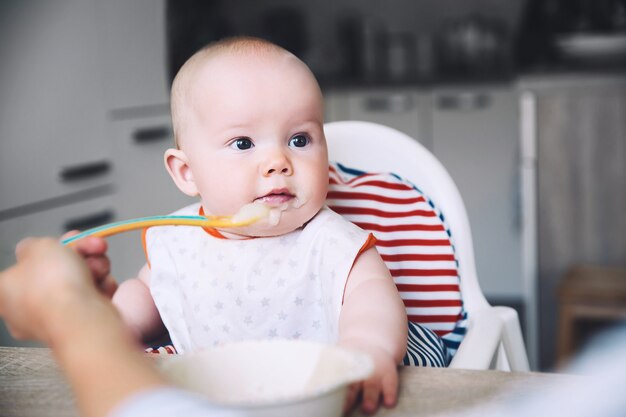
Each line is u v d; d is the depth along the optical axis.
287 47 3.37
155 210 2.36
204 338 0.91
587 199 2.57
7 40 1.79
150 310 0.96
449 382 0.58
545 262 2.63
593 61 2.71
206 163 0.83
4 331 1.76
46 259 0.44
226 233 0.90
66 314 0.41
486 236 2.87
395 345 0.67
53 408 0.55
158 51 2.39
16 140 1.82
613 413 0.52
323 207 0.90
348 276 0.81
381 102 2.89
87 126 2.06
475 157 2.84
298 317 0.86
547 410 0.52
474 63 3.15
